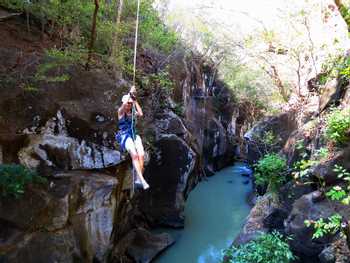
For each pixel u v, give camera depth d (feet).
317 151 27.43
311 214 24.75
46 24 33.86
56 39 32.65
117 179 25.93
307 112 41.32
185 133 44.01
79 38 31.45
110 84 28.99
